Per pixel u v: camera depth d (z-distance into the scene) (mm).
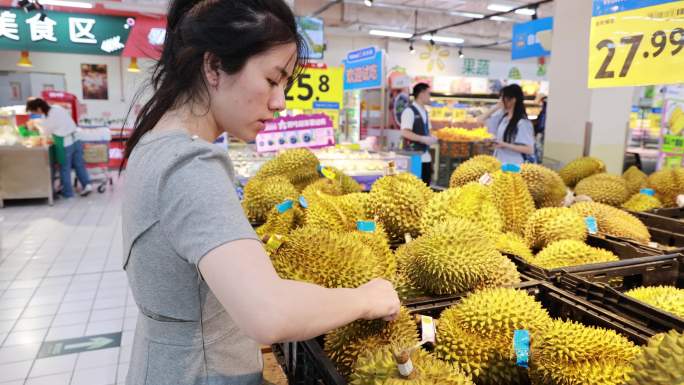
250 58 781
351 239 1231
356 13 10688
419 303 1201
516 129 4438
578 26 4371
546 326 1040
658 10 1638
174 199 720
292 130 3781
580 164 2654
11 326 3293
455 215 1545
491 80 11195
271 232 1548
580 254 1540
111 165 11078
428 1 9805
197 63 804
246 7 769
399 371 811
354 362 1021
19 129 7375
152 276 792
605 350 958
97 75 12203
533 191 2055
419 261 1278
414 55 13062
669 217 2145
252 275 665
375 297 834
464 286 1262
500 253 1435
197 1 842
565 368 948
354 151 4543
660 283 1494
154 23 6449
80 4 6227
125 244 848
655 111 8266
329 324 731
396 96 9383
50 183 7020
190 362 827
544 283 1306
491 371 1059
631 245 1665
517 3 9523
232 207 720
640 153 6961
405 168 4258
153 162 770
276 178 2072
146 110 869
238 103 825
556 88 4660
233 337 883
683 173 2396
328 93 4172
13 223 5984
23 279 4125
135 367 894
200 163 745
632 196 2385
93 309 3572
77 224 5984
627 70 1748
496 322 1066
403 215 1644
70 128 7547
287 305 669
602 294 1217
